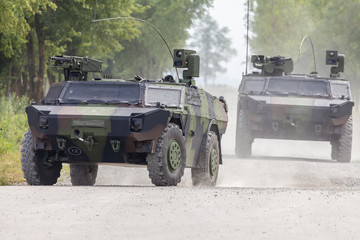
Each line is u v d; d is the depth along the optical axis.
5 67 64.31
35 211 14.94
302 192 18.83
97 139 21.48
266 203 16.44
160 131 21.31
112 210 15.06
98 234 12.41
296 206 16.05
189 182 27.91
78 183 26.33
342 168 33.22
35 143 22.25
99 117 21.16
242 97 39.97
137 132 21.08
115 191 18.52
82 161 22.41
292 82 40.19
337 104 37.72
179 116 22.22
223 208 15.53
